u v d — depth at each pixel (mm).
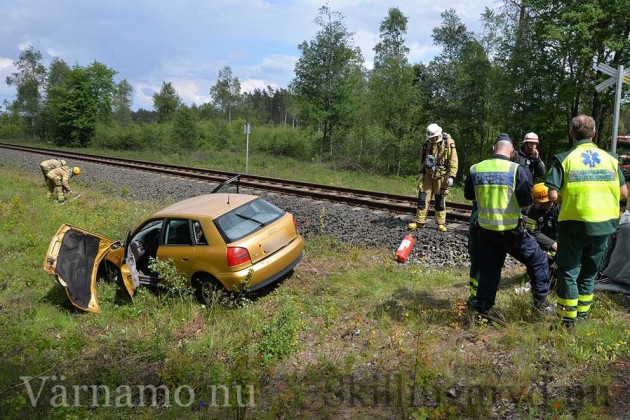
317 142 36594
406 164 29219
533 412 3506
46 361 5410
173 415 4141
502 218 4777
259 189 15258
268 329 5500
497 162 4824
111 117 55969
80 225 11539
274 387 4504
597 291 5520
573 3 21500
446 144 9164
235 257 6613
